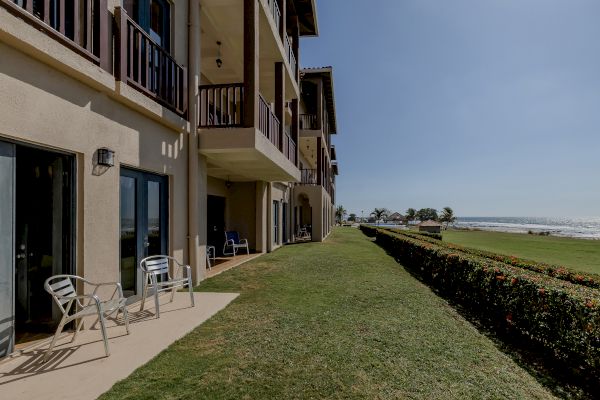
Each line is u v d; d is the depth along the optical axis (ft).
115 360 10.16
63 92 11.66
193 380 9.07
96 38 13.43
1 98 9.53
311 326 13.39
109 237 13.92
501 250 55.57
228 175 34.68
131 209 16.26
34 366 9.68
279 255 36.78
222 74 35.65
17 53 9.98
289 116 53.06
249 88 21.47
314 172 70.18
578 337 9.96
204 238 22.54
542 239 91.30
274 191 44.45
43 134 10.84
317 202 59.52
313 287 20.51
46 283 10.03
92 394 8.29
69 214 12.42
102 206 13.55
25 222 12.64
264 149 22.94
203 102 22.79
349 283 21.86
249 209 39.96
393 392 8.71
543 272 18.33
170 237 19.29
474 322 14.55
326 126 76.13
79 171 12.62
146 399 8.14
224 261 31.04
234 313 14.99
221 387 8.75
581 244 70.74
